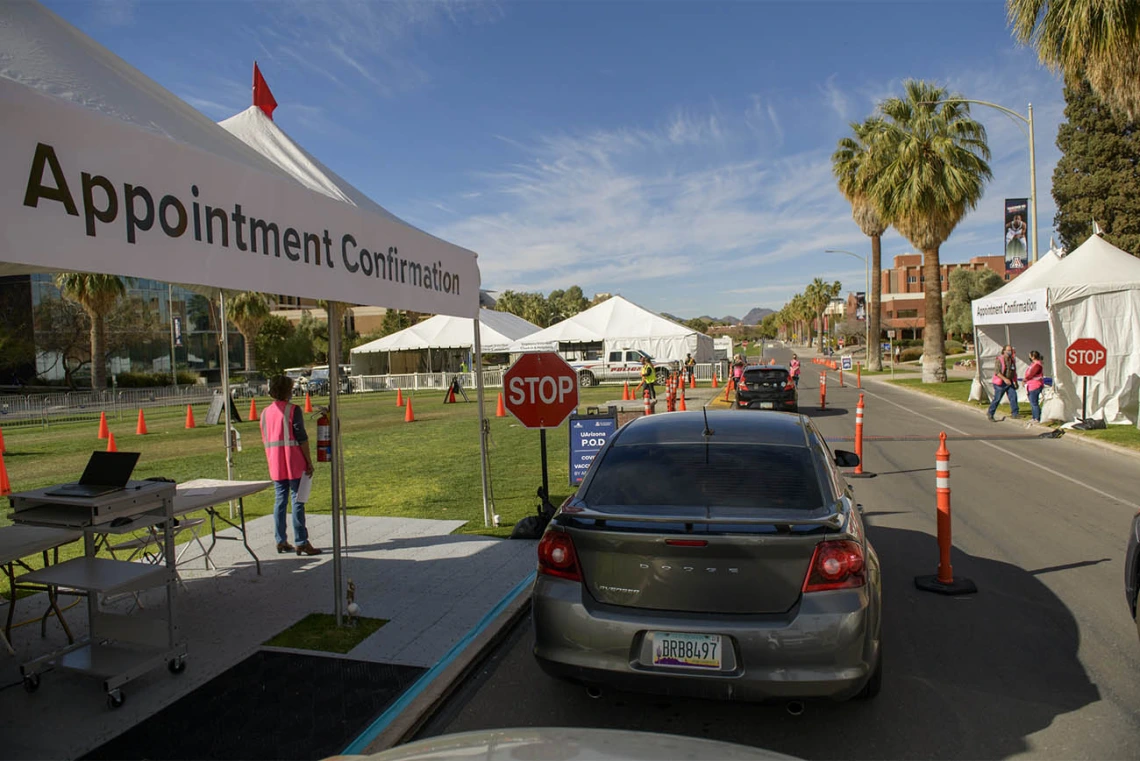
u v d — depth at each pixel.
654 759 1.93
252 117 5.50
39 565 6.57
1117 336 15.34
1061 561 6.30
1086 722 3.57
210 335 50.62
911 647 4.53
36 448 16.72
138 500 3.95
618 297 39.72
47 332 41.81
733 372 25.39
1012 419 17.05
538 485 9.94
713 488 3.72
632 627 3.23
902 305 109.38
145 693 3.88
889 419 18.20
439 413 23.64
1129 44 12.26
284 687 3.94
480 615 5.03
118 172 2.80
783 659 3.10
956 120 27.77
